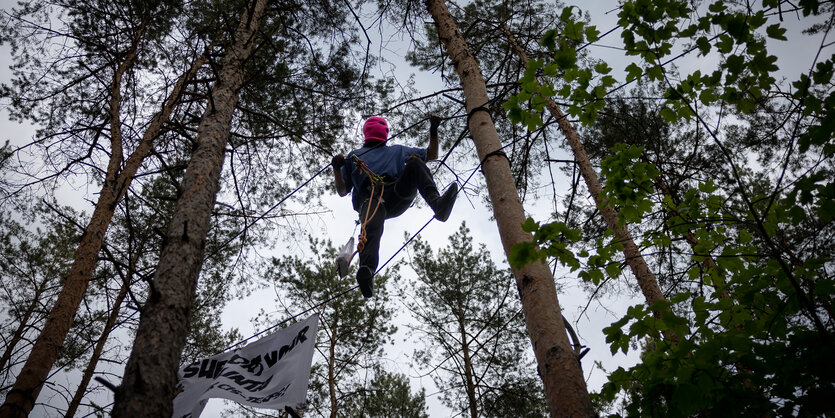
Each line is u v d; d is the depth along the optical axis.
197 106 6.98
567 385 2.56
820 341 2.38
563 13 2.79
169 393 2.58
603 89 2.84
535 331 2.86
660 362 2.54
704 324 2.85
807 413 2.39
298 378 5.36
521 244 2.49
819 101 2.37
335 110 7.37
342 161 4.91
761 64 2.54
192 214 3.54
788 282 2.67
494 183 3.67
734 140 7.25
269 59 6.98
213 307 10.55
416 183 4.52
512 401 9.14
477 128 4.12
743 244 3.21
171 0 7.33
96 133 7.05
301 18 7.18
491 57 8.29
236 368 5.74
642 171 2.95
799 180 2.38
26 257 10.78
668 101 2.80
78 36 7.20
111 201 5.99
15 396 4.42
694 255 3.19
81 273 5.48
